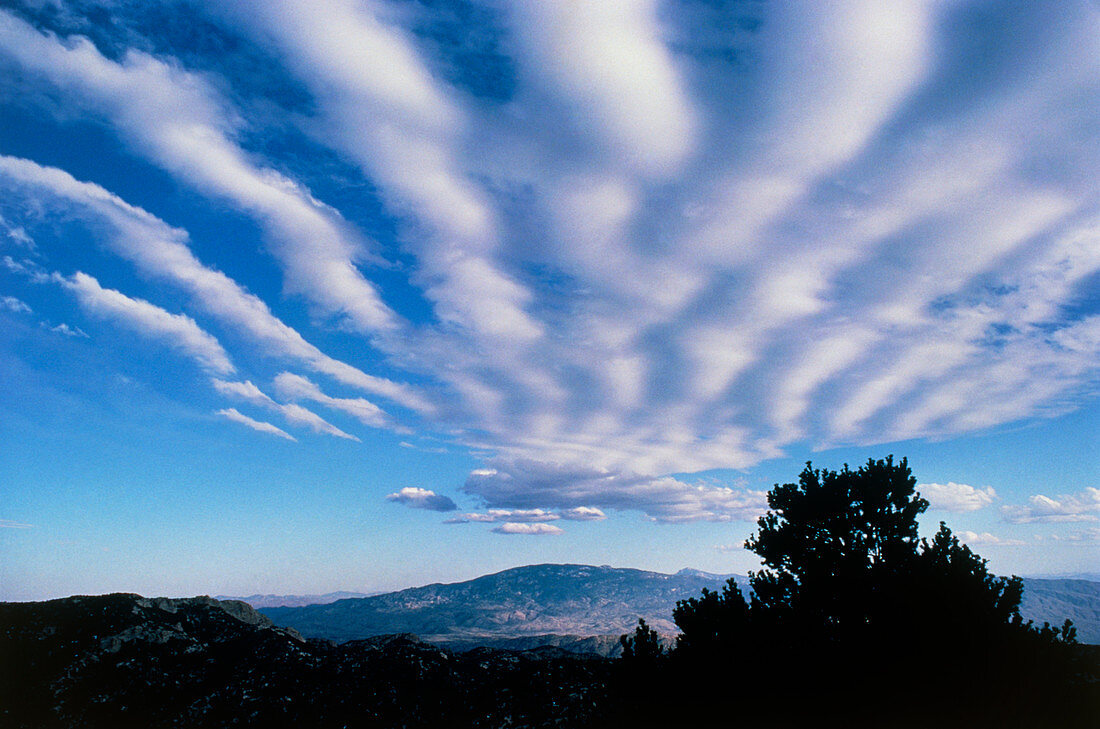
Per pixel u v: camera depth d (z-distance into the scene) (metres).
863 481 24.52
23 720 34.94
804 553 24.59
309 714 37.84
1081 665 17.98
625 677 21.88
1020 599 19.58
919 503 24.12
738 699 20.02
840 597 21.81
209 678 43.31
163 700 39.56
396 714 38.12
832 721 18.88
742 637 21.34
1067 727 15.88
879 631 19.62
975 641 18.12
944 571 20.45
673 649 22.47
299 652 48.06
